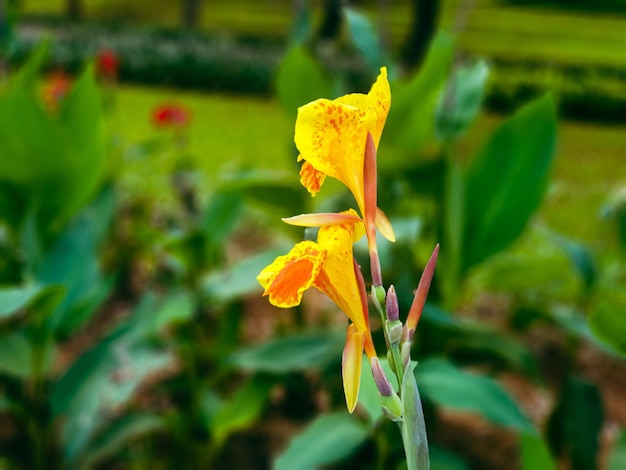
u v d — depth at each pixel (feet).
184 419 4.38
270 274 1.45
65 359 6.14
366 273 3.67
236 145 16.08
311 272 1.42
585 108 21.13
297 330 5.23
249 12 48.16
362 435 3.27
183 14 39.96
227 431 3.96
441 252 3.85
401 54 22.80
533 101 3.67
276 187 4.04
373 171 1.41
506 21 43.93
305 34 4.91
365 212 1.42
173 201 10.01
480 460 4.87
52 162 3.83
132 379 4.06
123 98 21.24
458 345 4.03
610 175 14.55
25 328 3.90
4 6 4.99
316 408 5.31
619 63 31.86
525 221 3.75
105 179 4.67
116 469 4.72
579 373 6.32
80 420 3.78
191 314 4.06
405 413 1.38
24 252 3.95
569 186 13.32
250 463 4.78
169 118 7.30
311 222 1.43
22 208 4.09
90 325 6.80
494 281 4.34
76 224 4.12
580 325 3.86
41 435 3.89
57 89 6.85
